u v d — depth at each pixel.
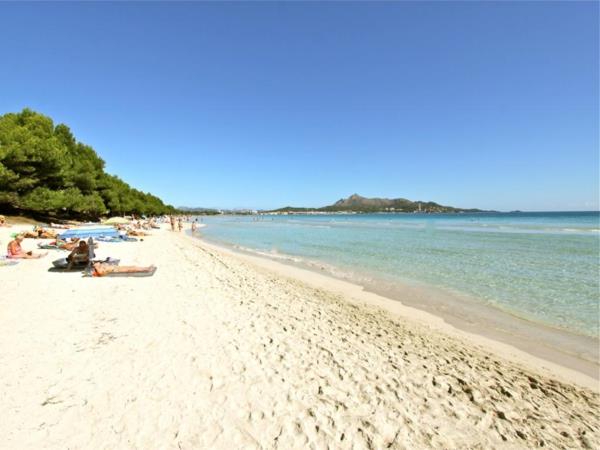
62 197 34.53
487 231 43.44
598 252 21.81
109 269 11.62
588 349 7.43
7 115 36.62
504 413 4.62
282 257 20.75
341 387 4.94
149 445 3.54
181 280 11.45
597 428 4.47
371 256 20.94
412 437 3.95
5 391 4.33
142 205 81.94
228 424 3.94
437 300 11.14
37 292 9.00
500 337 8.05
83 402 4.19
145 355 5.54
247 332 6.85
